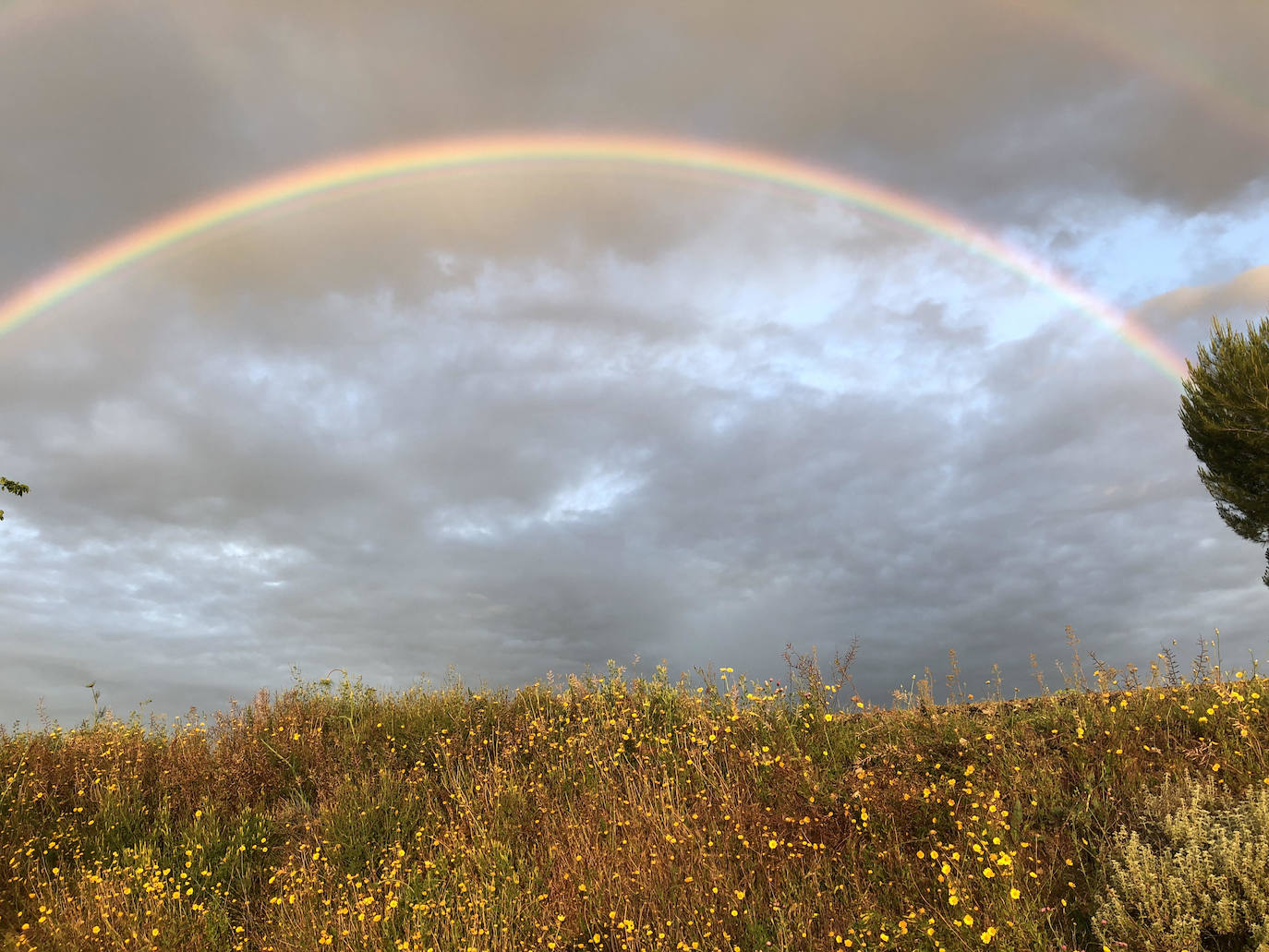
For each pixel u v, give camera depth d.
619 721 9.62
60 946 6.62
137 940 6.65
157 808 9.28
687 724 9.18
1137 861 5.00
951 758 7.13
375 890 7.18
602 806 7.86
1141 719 7.00
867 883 5.82
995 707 8.25
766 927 5.62
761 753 7.79
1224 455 16.67
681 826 6.87
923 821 6.38
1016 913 4.97
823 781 7.14
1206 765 6.12
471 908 6.59
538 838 7.77
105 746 10.40
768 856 6.37
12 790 9.36
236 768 9.66
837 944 5.28
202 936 6.91
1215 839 5.01
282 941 6.70
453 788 9.00
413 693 11.79
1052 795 6.18
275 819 9.04
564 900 6.49
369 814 8.64
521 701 11.15
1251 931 4.41
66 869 8.11
